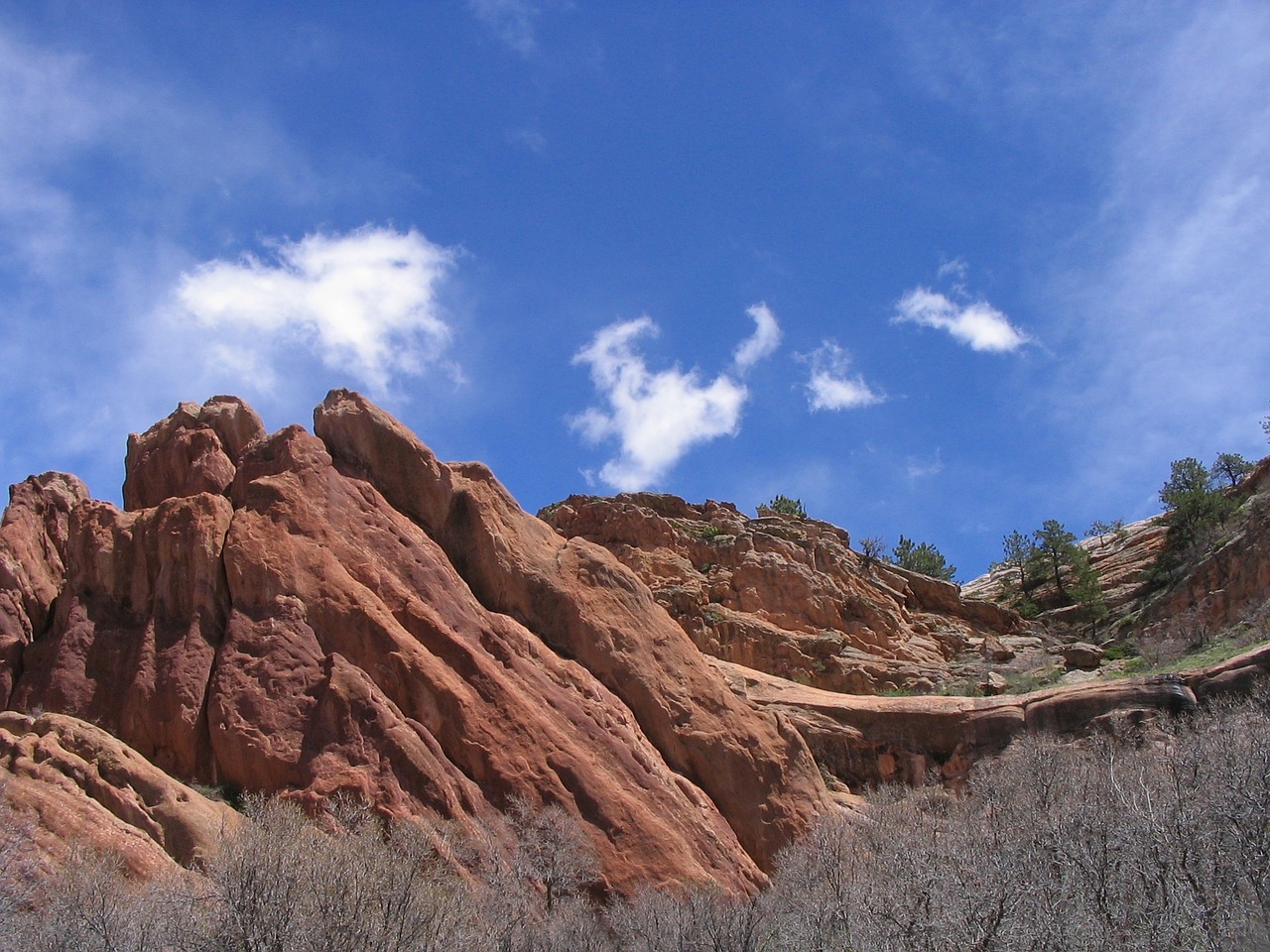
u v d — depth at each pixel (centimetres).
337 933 2898
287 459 4794
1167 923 3094
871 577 8050
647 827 4281
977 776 5166
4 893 3064
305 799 3825
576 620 5062
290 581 4403
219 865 3117
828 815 4847
